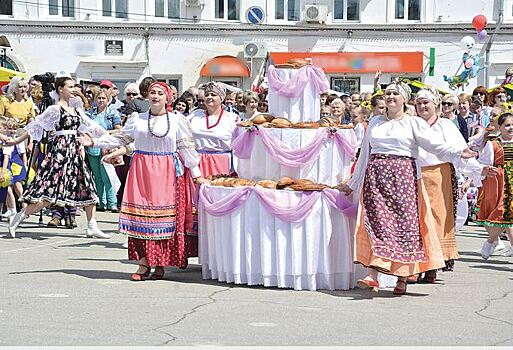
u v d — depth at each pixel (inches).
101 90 623.2
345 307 309.0
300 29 1153.4
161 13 1154.0
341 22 1164.5
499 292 351.3
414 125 331.9
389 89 332.5
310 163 349.1
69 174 483.2
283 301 316.5
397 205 328.2
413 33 1150.3
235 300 315.9
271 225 339.6
